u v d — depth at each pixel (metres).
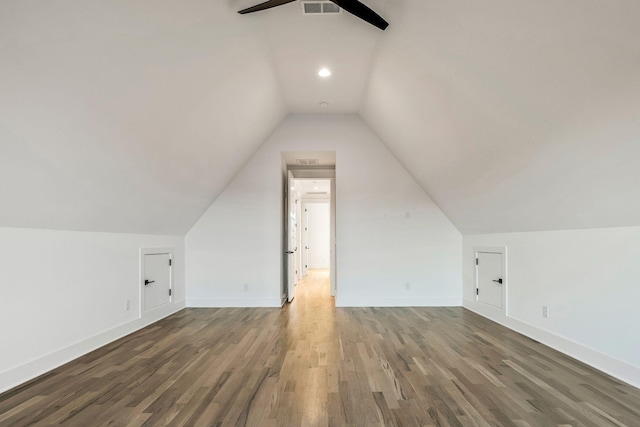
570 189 2.46
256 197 4.92
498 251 3.93
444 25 2.26
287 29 2.87
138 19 1.86
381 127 4.55
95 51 1.81
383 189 4.95
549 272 3.09
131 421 1.83
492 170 3.08
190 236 4.91
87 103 2.01
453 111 2.91
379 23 2.45
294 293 5.98
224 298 4.88
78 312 2.87
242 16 2.48
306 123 4.95
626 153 1.90
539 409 1.94
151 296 4.00
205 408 1.97
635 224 2.27
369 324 3.88
